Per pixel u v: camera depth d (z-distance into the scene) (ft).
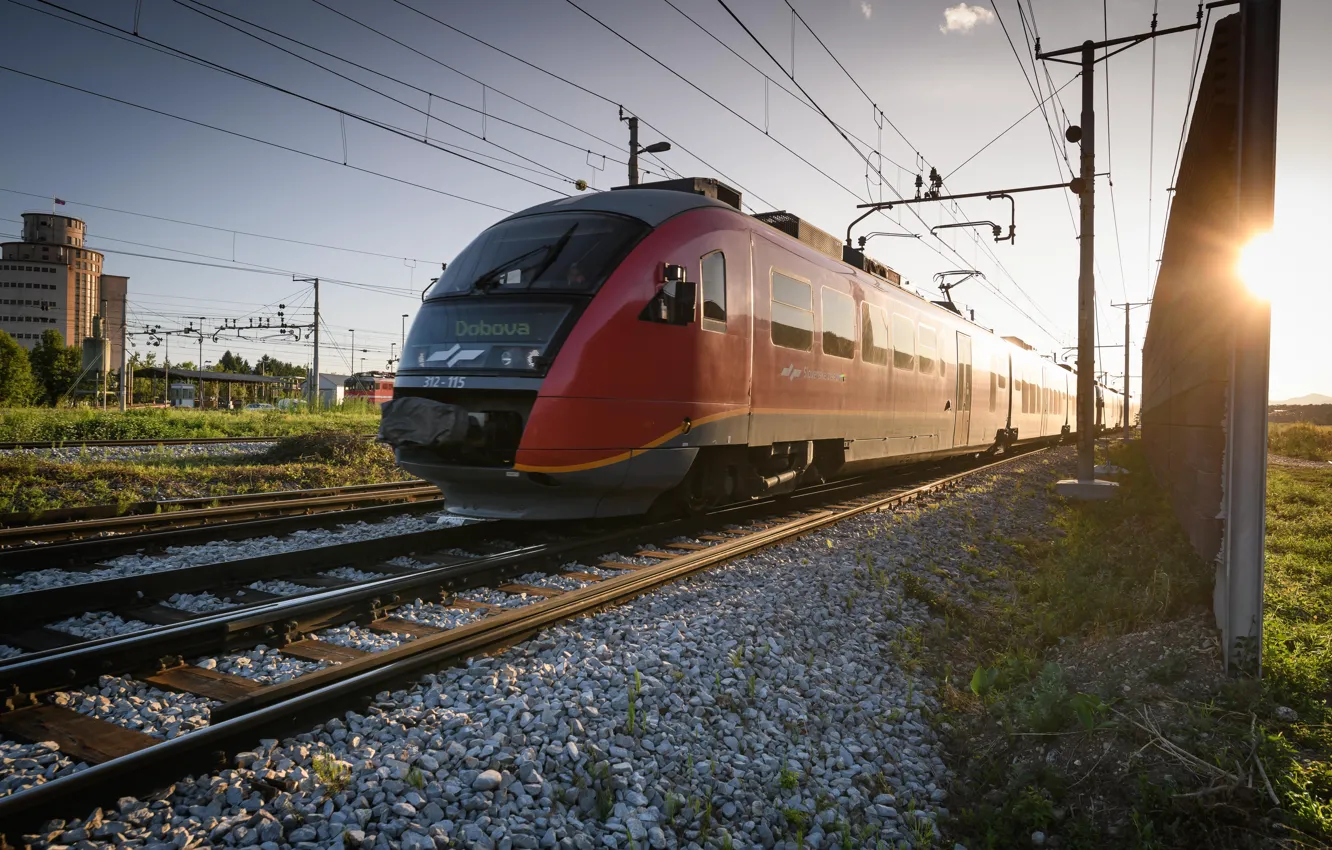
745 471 31.55
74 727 11.89
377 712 12.48
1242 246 13.98
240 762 10.69
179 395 253.03
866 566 24.57
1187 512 23.32
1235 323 13.88
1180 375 27.78
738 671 15.06
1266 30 13.92
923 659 17.69
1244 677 12.89
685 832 10.31
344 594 17.28
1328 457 88.63
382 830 9.36
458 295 25.81
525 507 24.84
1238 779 10.30
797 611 19.29
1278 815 9.80
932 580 23.98
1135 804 10.66
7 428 68.39
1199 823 9.95
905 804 11.89
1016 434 77.30
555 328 23.89
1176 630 15.94
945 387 52.19
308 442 54.70
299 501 34.63
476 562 21.17
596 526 30.25
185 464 51.39
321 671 12.84
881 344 41.65
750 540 25.63
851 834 10.93
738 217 29.76
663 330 25.52
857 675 16.34
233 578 20.53
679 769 11.57
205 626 14.96
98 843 9.07
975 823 11.34
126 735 11.69
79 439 67.31
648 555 25.38
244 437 79.41
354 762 10.91
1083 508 39.86
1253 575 13.35
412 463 25.40
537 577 21.88
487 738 11.55
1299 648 13.85
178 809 9.75
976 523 35.37
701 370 26.89
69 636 16.31
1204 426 18.86
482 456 24.11
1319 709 11.93
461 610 18.60
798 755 12.62
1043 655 17.56
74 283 416.05
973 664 18.06
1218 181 17.33
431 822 9.64
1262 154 13.94
